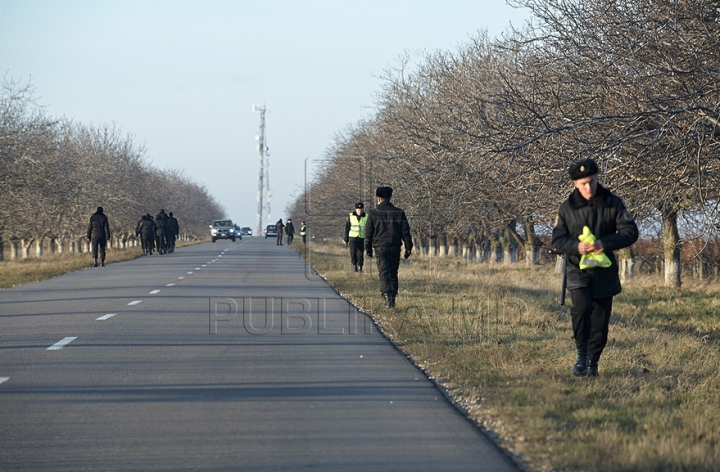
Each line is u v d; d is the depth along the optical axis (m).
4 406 27.53
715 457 20.97
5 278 101.12
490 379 32.09
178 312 56.84
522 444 22.70
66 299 68.44
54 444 22.86
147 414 26.45
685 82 49.25
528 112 58.44
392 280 59.97
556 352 39.31
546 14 56.28
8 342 42.25
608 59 52.56
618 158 52.88
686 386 32.19
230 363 36.06
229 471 20.41
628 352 40.19
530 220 90.31
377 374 33.62
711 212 52.28
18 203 158.75
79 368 34.62
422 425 25.19
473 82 99.38
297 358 37.53
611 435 22.94
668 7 48.88
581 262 31.33
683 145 48.03
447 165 78.88
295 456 21.72
